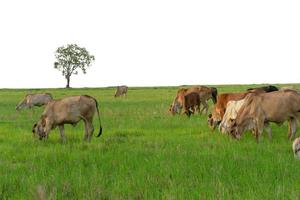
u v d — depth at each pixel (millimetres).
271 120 15078
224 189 7598
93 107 15844
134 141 14719
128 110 29891
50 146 14008
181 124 20547
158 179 8555
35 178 8797
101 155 11609
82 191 7824
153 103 37656
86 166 10469
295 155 10828
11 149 13516
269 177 8594
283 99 14812
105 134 17234
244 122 15250
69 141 15188
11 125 21219
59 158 11344
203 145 13445
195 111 29000
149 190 7770
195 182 8258
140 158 10930
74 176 9016
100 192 7562
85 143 14336
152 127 19438
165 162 10180
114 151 12320
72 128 19438
